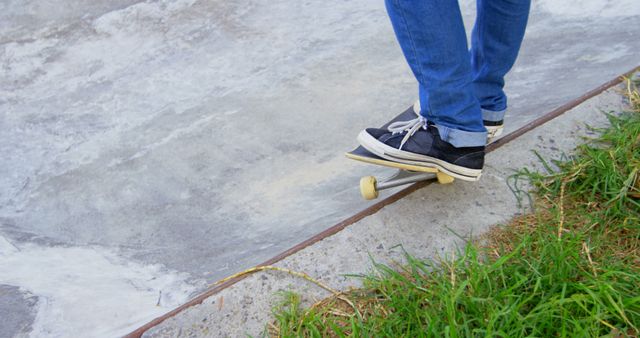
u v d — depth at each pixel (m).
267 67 4.53
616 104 2.47
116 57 4.91
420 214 2.10
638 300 1.54
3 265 3.45
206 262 3.09
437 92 1.88
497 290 1.70
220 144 4.00
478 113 1.97
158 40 4.97
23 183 4.08
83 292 3.06
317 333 1.65
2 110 4.66
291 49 4.63
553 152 2.28
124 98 4.56
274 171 3.70
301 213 3.23
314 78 4.33
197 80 4.56
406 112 2.17
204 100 4.38
